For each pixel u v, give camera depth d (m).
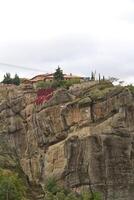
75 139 180.75
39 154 189.25
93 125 181.25
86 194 171.62
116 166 178.12
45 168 185.00
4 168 188.88
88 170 177.25
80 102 184.88
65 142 181.50
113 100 183.88
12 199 168.62
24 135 196.75
